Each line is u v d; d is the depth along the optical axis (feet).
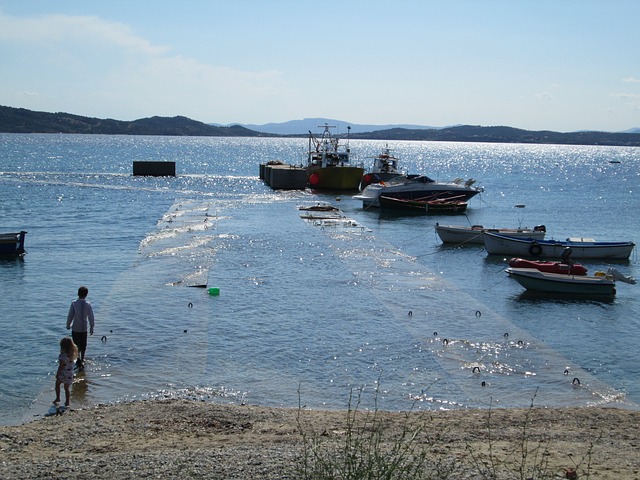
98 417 45.60
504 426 45.19
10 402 51.47
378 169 260.01
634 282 92.07
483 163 612.29
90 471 33.04
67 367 49.98
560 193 282.56
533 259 125.29
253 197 228.22
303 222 160.76
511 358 64.08
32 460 35.68
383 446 37.91
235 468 33.14
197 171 390.01
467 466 34.27
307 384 56.59
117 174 321.52
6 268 102.68
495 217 190.19
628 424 46.21
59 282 92.99
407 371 59.98
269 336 69.21
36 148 621.31
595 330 75.31
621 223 180.75
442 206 192.03
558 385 57.57
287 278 96.78
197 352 63.77
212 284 92.12
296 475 31.96
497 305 85.92
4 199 201.98
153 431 42.42
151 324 72.38
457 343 67.97
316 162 272.31
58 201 200.54
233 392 54.49
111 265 105.19
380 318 76.69
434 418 47.09
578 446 39.75
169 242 127.03
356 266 107.14
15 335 68.69
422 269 107.14
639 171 498.69
